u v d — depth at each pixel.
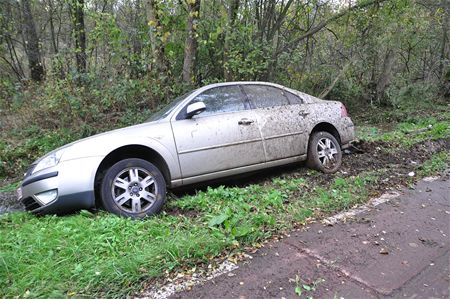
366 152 7.43
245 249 3.56
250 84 5.65
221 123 5.07
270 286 3.00
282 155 5.59
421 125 10.37
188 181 4.81
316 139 5.99
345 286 3.00
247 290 2.95
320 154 6.01
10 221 4.39
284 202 4.75
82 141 4.40
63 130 8.57
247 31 9.45
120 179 4.35
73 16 11.69
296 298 2.85
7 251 3.38
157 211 4.45
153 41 8.79
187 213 4.53
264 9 10.73
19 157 8.06
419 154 7.23
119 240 3.60
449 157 6.98
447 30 16.98
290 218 4.21
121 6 12.20
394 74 16.69
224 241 3.56
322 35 13.98
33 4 13.41
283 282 3.05
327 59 14.23
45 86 9.89
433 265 3.32
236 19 9.69
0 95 9.99
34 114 9.23
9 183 7.04
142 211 4.37
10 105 9.56
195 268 3.23
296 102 6.00
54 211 4.18
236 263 3.33
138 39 9.85
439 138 8.38
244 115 5.31
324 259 3.41
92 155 4.28
